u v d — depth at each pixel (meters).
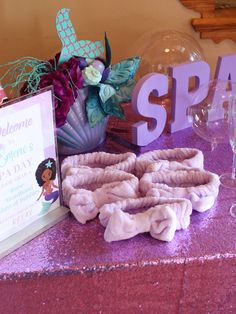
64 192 0.95
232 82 1.19
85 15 1.37
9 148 0.81
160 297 0.88
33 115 0.83
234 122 1.00
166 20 1.42
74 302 0.85
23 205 0.87
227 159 1.15
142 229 0.86
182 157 1.09
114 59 1.43
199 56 1.35
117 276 0.83
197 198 0.93
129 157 1.05
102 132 1.18
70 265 0.82
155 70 1.32
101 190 0.94
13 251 0.85
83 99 1.09
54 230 0.90
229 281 0.89
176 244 0.87
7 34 1.33
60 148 1.14
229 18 1.42
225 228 0.91
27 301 0.84
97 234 0.89
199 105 1.20
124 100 1.15
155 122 1.20
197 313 0.92
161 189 0.94
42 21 1.34
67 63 1.04
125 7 1.38
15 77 1.15
